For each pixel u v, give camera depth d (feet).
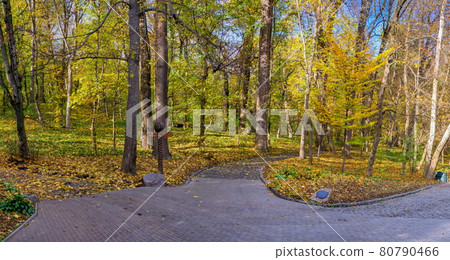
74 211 24.09
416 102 64.18
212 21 48.60
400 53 59.16
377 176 56.54
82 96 51.34
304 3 60.23
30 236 18.40
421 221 24.75
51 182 31.63
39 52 37.24
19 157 38.91
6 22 37.29
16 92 38.55
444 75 58.59
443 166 92.02
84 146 59.98
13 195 23.07
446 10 56.95
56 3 53.31
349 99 50.65
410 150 68.28
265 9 72.08
